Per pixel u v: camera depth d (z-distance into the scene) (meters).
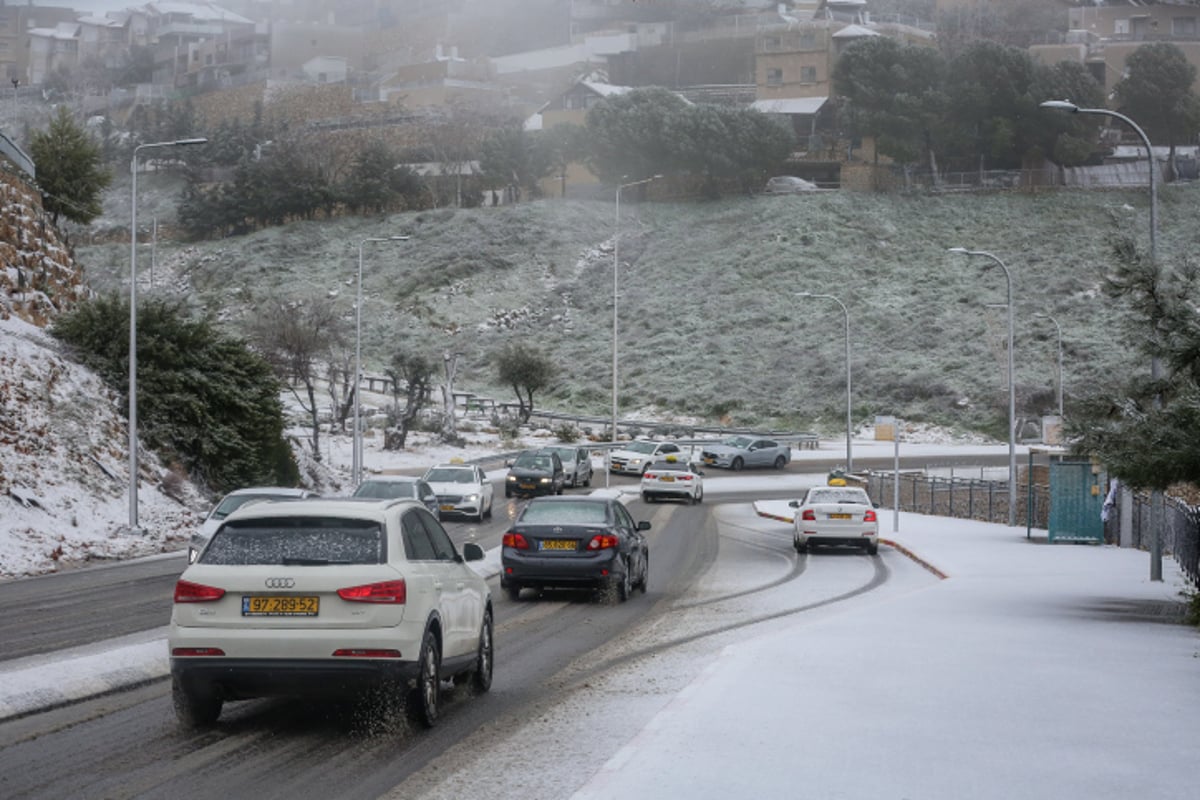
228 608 11.36
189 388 47.69
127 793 9.45
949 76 137.00
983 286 109.06
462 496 43.59
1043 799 8.43
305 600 11.31
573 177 147.12
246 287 118.88
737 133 134.88
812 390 94.62
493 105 163.62
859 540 35.09
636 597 24.73
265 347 69.25
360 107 170.50
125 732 11.72
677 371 100.00
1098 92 135.62
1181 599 22.33
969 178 132.25
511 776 9.86
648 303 113.06
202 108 185.00
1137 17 157.00
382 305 115.06
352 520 11.84
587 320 112.25
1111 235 20.61
